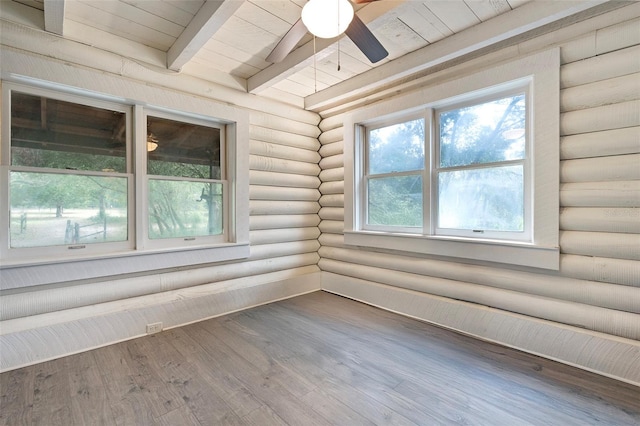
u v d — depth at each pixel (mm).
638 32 1986
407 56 2846
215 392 1938
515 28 2223
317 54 2611
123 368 2207
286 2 2162
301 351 2469
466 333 2783
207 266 3236
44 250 2359
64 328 2373
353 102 3725
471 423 1674
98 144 2598
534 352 2391
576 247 2234
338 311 3389
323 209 4250
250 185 3568
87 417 1716
